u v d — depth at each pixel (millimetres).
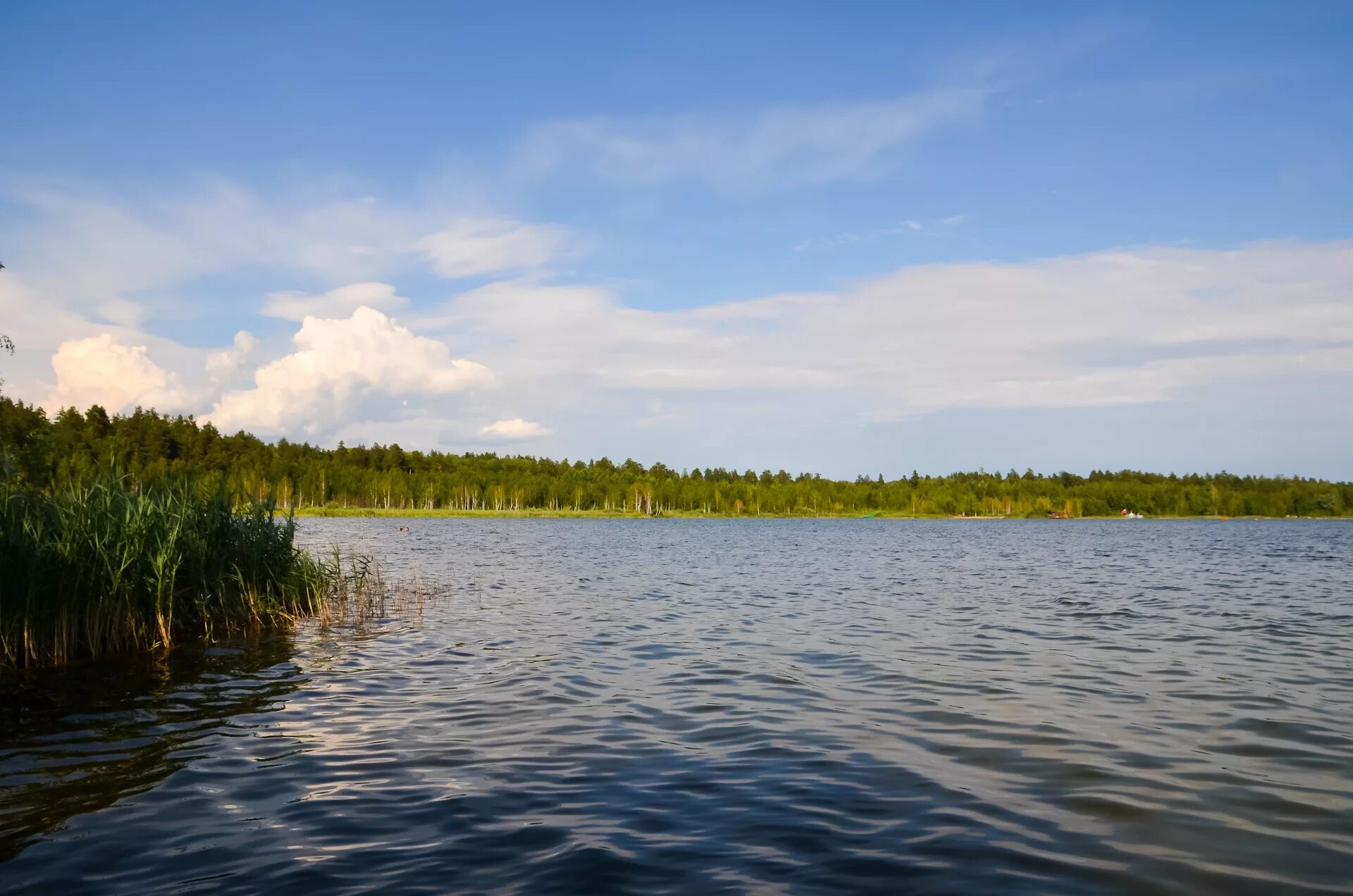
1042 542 75812
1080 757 9297
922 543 71875
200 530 18281
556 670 14414
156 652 16000
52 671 14234
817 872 6328
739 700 12148
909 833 7113
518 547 57906
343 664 14945
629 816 7531
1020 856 6625
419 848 6797
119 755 9469
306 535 69500
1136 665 14844
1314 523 164875
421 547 54219
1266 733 10305
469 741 10016
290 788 8305
